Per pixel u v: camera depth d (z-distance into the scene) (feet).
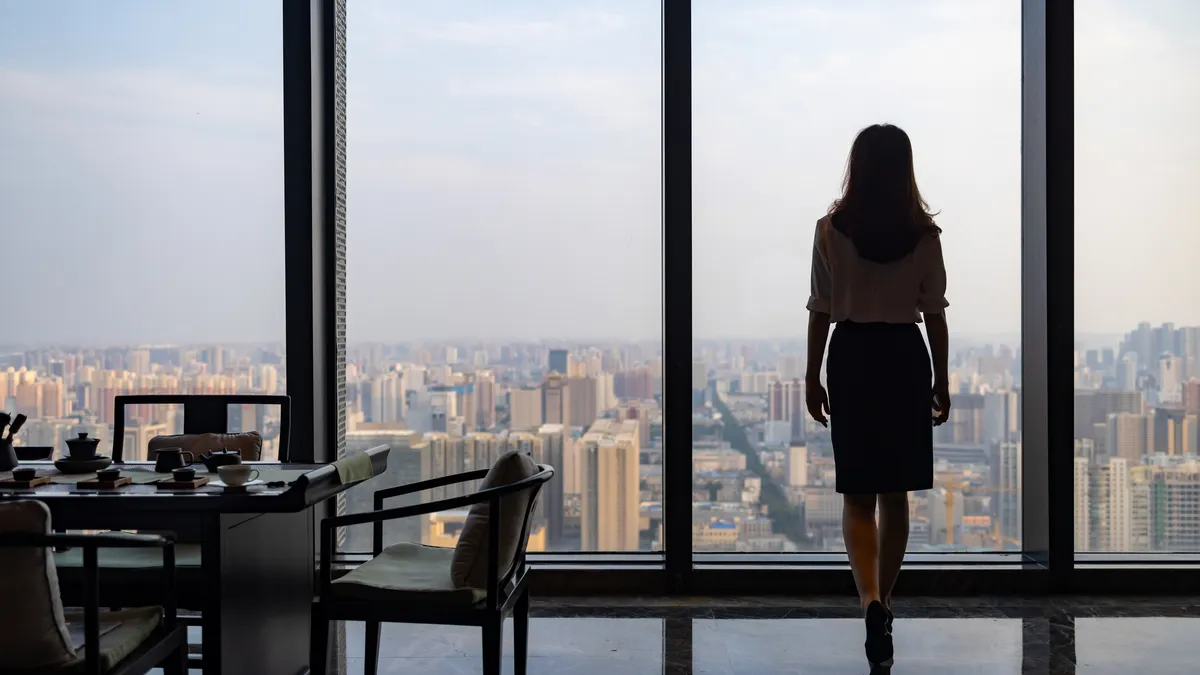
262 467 8.34
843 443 8.77
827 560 11.83
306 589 8.80
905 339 8.70
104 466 7.90
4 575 5.32
